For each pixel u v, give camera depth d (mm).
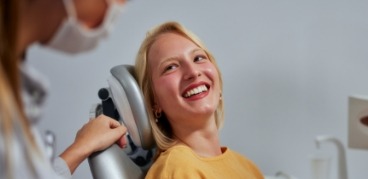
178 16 1676
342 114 1795
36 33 631
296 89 1775
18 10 560
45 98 656
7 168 599
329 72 1778
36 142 669
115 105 1152
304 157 1795
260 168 1787
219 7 1715
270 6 1745
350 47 1779
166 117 1236
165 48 1189
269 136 1779
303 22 1762
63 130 1539
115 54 1595
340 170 1514
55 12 612
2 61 560
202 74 1193
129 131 1154
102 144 1076
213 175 1091
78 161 1043
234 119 1757
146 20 1633
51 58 1485
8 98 555
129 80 1146
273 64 1761
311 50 1771
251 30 1742
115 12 655
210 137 1223
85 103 1557
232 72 1742
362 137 1324
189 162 1064
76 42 649
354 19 1779
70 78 1529
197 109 1164
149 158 1268
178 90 1165
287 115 1780
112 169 1061
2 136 601
